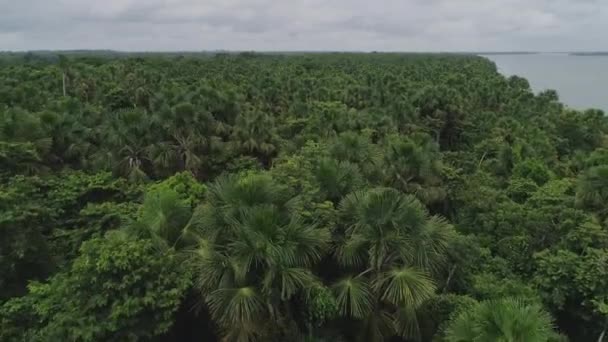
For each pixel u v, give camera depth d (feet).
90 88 168.76
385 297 38.73
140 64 272.31
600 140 138.31
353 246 38.93
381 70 335.88
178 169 88.28
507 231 64.54
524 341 29.84
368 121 116.37
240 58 453.58
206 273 36.96
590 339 50.42
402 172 71.87
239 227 36.47
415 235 39.11
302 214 39.83
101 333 35.50
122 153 82.12
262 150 100.01
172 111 89.10
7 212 47.78
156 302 36.70
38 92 134.51
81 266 36.83
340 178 47.62
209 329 43.45
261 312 36.50
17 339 42.57
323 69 341.00
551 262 50.88
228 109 105.91
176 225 43.93
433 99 146.30
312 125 113.09
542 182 89.56
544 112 170.19
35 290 43.04
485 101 180.96
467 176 89.97
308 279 36.60
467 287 50.21
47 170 71.56
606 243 52.70
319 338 38.52
